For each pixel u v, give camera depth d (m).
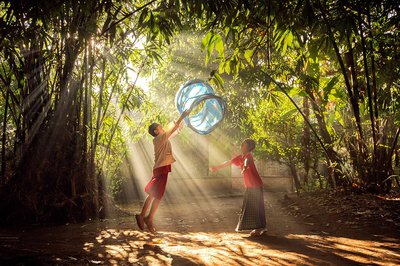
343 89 9.24
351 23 4.88
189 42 11.83
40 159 7.55
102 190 8.79
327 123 9.32
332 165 8.64
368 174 8.38
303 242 5.22
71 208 7.68
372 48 7.69
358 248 4.77
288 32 4.91
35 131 7.65
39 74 7.70
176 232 6.40
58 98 7.68
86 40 5.58
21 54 7.41
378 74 8.10
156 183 5.74
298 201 8.95
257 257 4.35
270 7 4.51
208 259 4.26
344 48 8.14
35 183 7.46
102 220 8.05
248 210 5.79
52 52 7.21
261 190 5.85
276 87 8.44
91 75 7.85
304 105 10.01
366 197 7.82
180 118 5.45
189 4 4.43
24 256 4.10
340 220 6.62
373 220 6.36
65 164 7.73
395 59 7.67
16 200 7.37
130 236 5.91
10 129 9.55
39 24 6.16
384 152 8.42
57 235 6.01
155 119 10.27
